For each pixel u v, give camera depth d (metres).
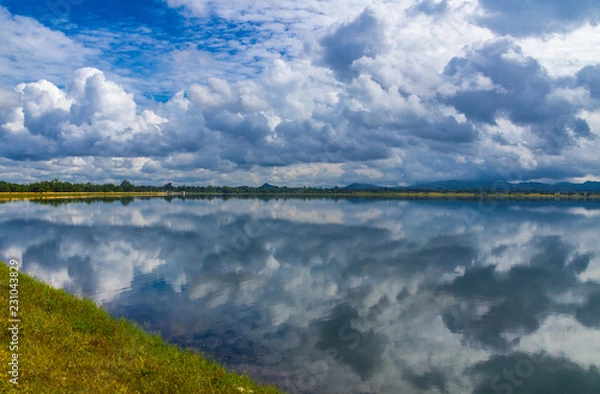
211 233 58.28
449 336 21.16
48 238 51.97
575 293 29.28
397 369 17.42
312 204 147.50
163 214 92.44
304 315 23.66
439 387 16.09
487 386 16.28
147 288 28.55
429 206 135.88
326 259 40.06
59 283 29.25
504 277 33.78
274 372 16.70
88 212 96.56
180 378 12.54
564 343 20.48
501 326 22.66
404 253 43.88
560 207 140.00
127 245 47.00
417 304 26.27
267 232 60.38
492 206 140.00
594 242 53.66
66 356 12.82
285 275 33.19
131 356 13.88
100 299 25.67
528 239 55.94
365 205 141.12
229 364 17.22
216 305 25.03
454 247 48.19
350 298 27.12
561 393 15.79
